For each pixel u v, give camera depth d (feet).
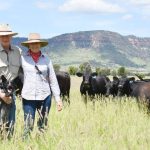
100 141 21.27
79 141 20.22
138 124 28.89
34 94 24.53
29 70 24.47
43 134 22.57
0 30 23.15
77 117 29.81
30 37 24.29
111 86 64.95
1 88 22.85
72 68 357.82
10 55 23.91
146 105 44.39
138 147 21.12
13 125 23.36
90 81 65.46
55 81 25.26
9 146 19.79
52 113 31.73
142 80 62.44
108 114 32.83
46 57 25.09
